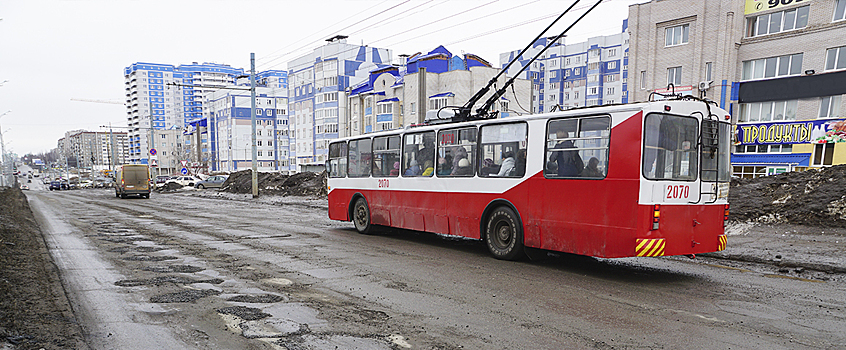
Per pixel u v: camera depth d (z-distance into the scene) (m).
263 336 4.65
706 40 28.98
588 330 4.86
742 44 28.81
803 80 26.48
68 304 5.62
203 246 10.34
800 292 6.41
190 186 52.47
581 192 7.61
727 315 5.38
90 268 7.86
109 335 4.66
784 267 8.11
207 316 5.27
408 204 11.30
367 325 5.00
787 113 27.56
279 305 5.71
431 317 5.29
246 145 95.12
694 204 7.34
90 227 14.10
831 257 8.37
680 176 7.25
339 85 71.00
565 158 7.89
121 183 33.94
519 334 4.74
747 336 4.68
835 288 6.64
